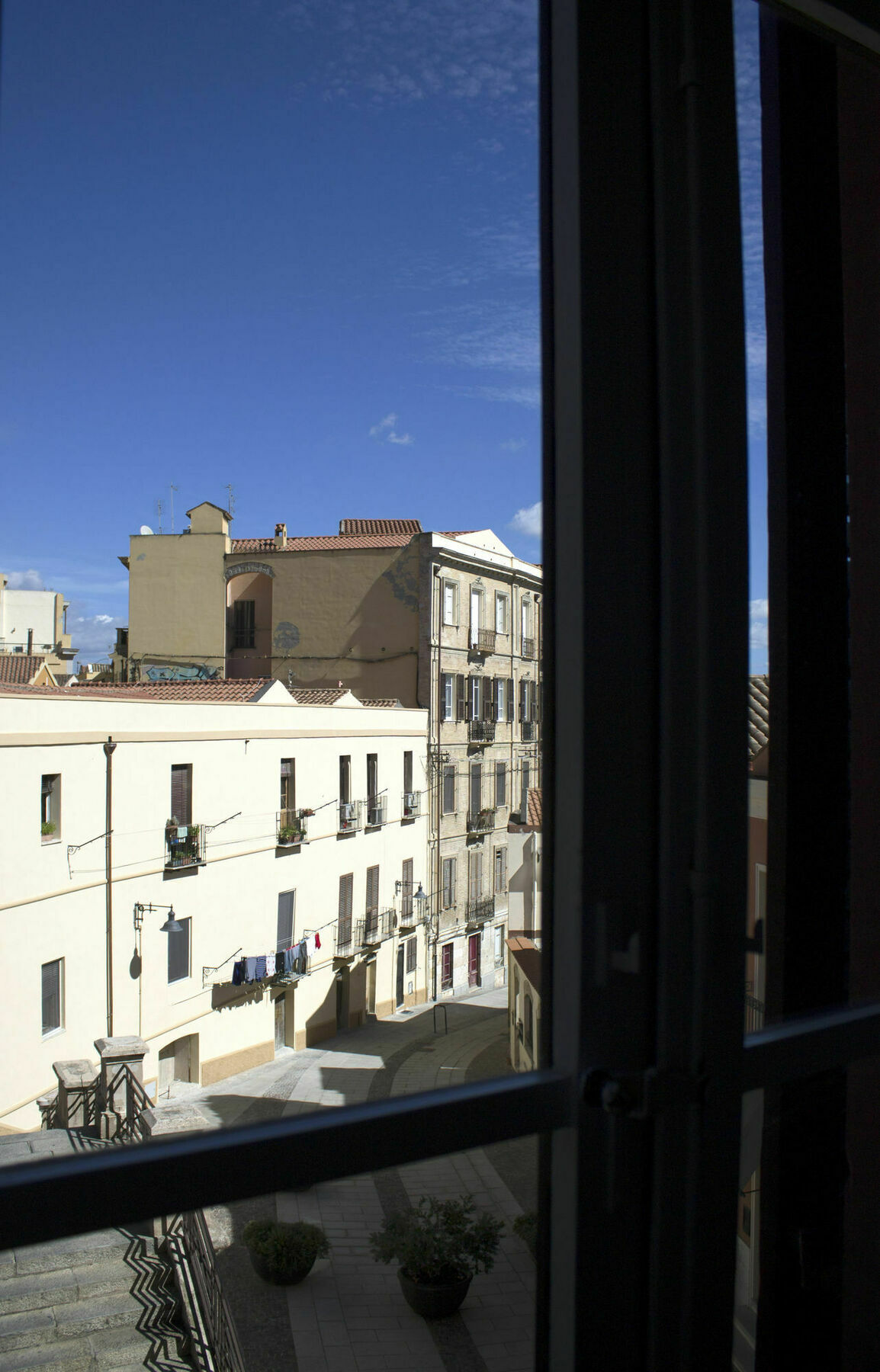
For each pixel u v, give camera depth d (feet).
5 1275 12.38
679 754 3.73
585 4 3.71
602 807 3.65
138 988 49.08
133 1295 11.80
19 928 41.32
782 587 6.08
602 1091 3.60
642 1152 3.72
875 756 6.51
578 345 3.64
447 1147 3.25
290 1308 8.43
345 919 71.92
